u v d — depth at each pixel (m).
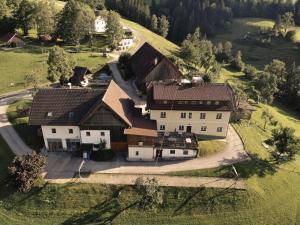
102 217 56.75
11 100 88.25
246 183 63.12
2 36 134.38
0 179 61.56
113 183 60.81
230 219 57.81
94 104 67.31
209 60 126.44
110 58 121.31
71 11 128.38
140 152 66.94
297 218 59.78
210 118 72.62
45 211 57.28
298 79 135.88
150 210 57.66
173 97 70.88
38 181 60.41
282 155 73.06
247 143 75.06
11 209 57.50
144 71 94.00
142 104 86.62
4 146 68.81
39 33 136.75
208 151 70.00
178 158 68.38
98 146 67.81
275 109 120.19
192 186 61.31
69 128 66.88
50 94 69.00
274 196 62.84
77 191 59.34
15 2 141.62
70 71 95.56
